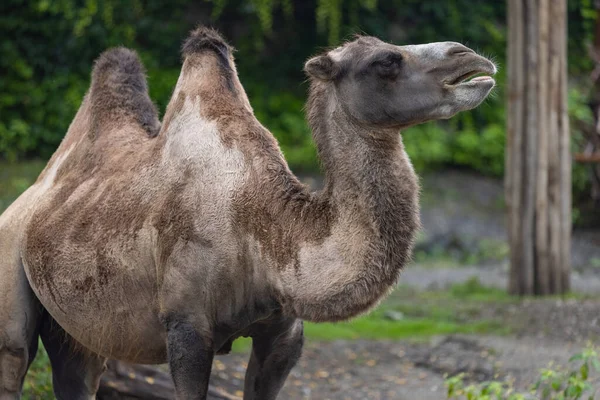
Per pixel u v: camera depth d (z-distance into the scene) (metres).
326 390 16.34
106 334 10.73
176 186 10.20
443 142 38.09
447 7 39.97
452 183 37.03
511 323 20.80
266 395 10.68
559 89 24.61
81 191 11.15
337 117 9.72
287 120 37.50
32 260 11.18
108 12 35.34
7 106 36.22
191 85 10.82
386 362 18.09
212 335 10.02
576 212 36.56
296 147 37.03
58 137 36.06
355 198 9.40
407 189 9.41
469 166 38.47
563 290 24.67
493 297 24.39
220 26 39.12
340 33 39.00
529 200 24.50
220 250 9.82
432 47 9.55
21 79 36.66
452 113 9.43
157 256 10.15
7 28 36.72
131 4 37.03
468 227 33.94
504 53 40.59
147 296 10.37
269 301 9.79
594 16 41.03
